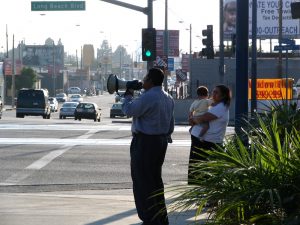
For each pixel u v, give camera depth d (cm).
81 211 1952
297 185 1020
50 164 3142
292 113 1356
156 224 1569
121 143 4125
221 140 1936
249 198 1005
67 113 10838
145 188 1577
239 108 2277
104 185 2581
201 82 10750
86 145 3981
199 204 1079
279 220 988
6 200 2161
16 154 3494
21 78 18400
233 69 10644
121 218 1841
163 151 1600
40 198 2216
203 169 1115
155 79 1589
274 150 1096
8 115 11088
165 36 8694
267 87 6247
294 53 11756
